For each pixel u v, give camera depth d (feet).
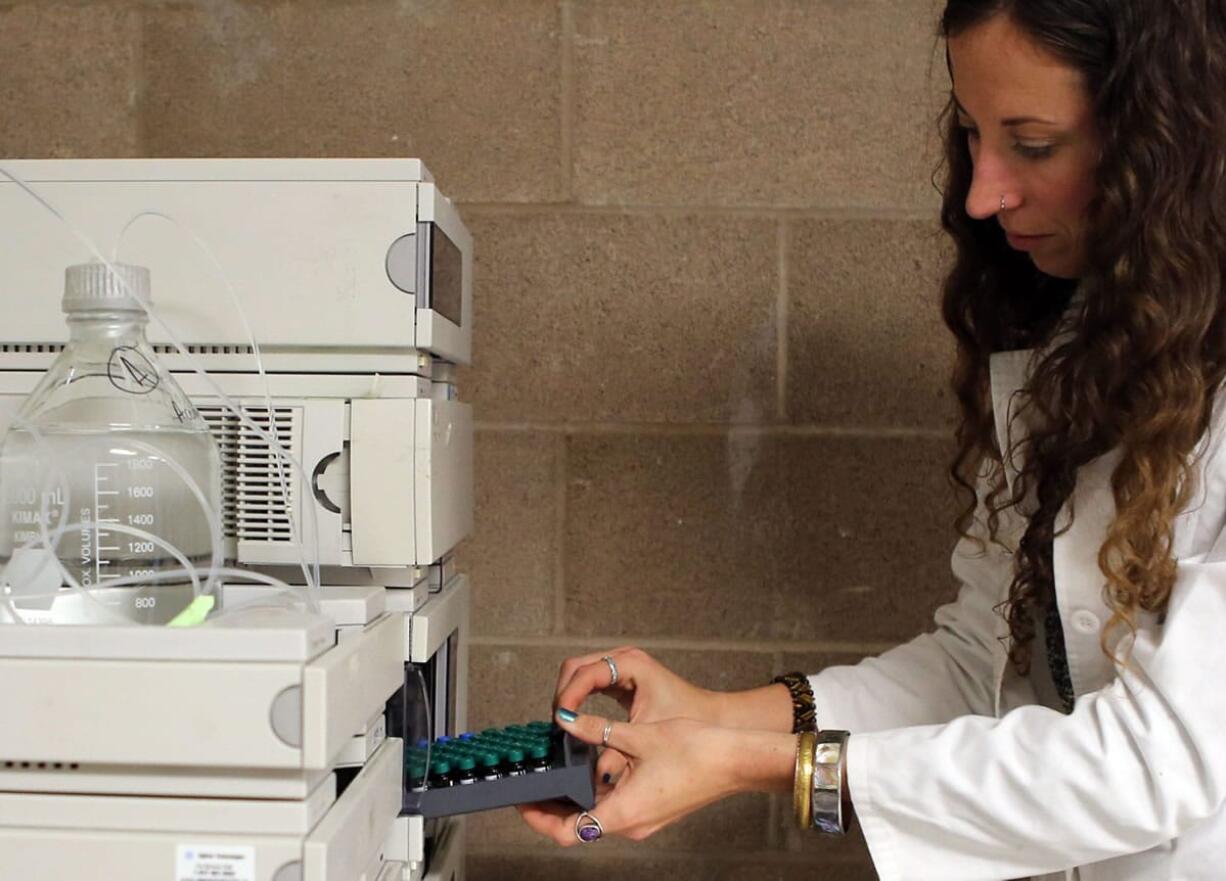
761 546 4.58
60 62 4.53
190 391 2.85
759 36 4.50
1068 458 2.89
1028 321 3.53
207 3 4.52
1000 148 2.87
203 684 1.92
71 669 1.93
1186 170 2.63
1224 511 2.71
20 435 2.36
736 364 4.56
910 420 4.57
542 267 4.55
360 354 2.90
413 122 4.53
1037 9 2.62
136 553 2.33
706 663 4.60
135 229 2.87
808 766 2.83
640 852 4.64
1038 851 2.72
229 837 1.96
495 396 4.56
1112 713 2.67
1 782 1.99
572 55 4.51
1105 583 2.84
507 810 4.65
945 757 2.75
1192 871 2.70
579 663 3.60
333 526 2.78
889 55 4.50
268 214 2.87
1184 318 2.64
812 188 4.53
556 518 4.58
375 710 2.42
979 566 3.67
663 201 4.54
